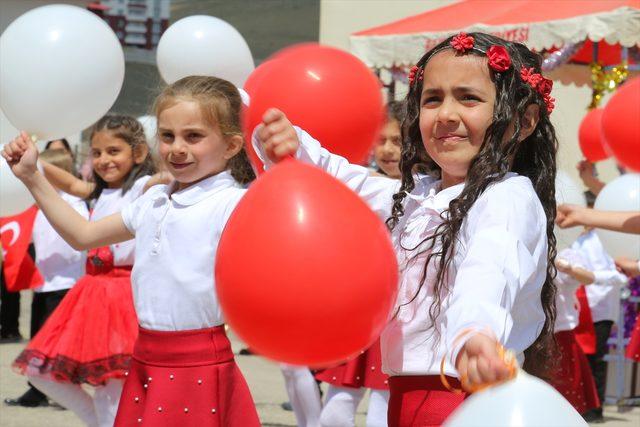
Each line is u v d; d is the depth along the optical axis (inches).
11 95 175.5
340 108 139.5
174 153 150.8
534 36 330.3
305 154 122.9
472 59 109.6
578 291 314.2
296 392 236.4
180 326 148.5
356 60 147.8
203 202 151.4
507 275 95.5
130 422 151.4
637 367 354.3
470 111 109.3
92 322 219.9
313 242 89.6
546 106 115.3
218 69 218.1
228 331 474.0
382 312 92.9
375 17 600.1
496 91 109.9
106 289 223.3
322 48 147.9
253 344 92.7
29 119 176.6
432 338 110.3
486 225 102.5
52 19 176.9
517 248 98.0
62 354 217.0
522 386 79.7
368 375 212.5
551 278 116.5
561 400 79.5
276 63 146.8
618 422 317.1
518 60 112.0
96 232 154.7
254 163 138.8
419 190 121.0
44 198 153.6
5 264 357.1
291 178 94.1
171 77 222.1
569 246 265.9
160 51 223.5
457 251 107.4
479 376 81.4
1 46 176.1
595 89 406.9
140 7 636.7
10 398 301.9
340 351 91.9
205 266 148.8
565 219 164.6
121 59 185.2
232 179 155.2
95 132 236.2
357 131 142.3
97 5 637.3
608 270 317.1
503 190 105.5
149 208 154.6
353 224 91.9
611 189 249.3
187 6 653.9
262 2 630.5
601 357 324.5
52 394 221.1
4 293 428.8
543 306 116.5
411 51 368.8
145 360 150.9
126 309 222.8
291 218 90.7
